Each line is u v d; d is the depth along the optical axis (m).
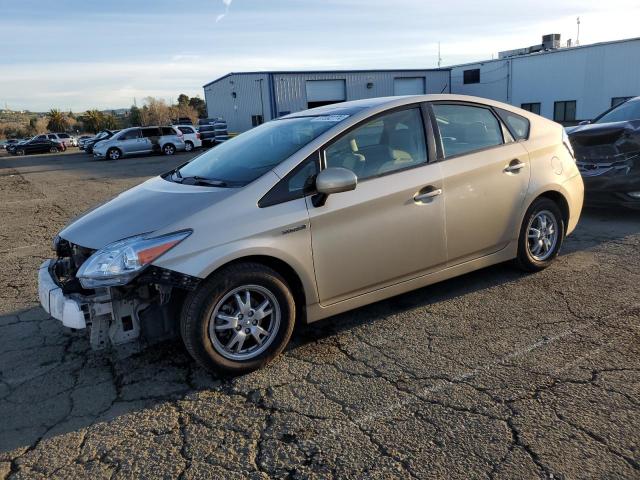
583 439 2.55
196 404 3.05
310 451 2.59
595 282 4.56
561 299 4.23
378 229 3.65
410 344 3.62
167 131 30.06
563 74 33.09
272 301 3.36
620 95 29.88
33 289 5.24
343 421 2.81
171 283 3.01
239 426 2.82
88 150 34.94
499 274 4.84
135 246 3.01
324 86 41.22
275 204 3.31
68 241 3.45
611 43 29.86
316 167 3.49
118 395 3.20
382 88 42.38
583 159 6.87
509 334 3.69
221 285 3.14
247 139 4.30
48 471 2.55
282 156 3.56
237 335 3.25
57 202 11.95
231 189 3.35
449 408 2.87
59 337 4.05
